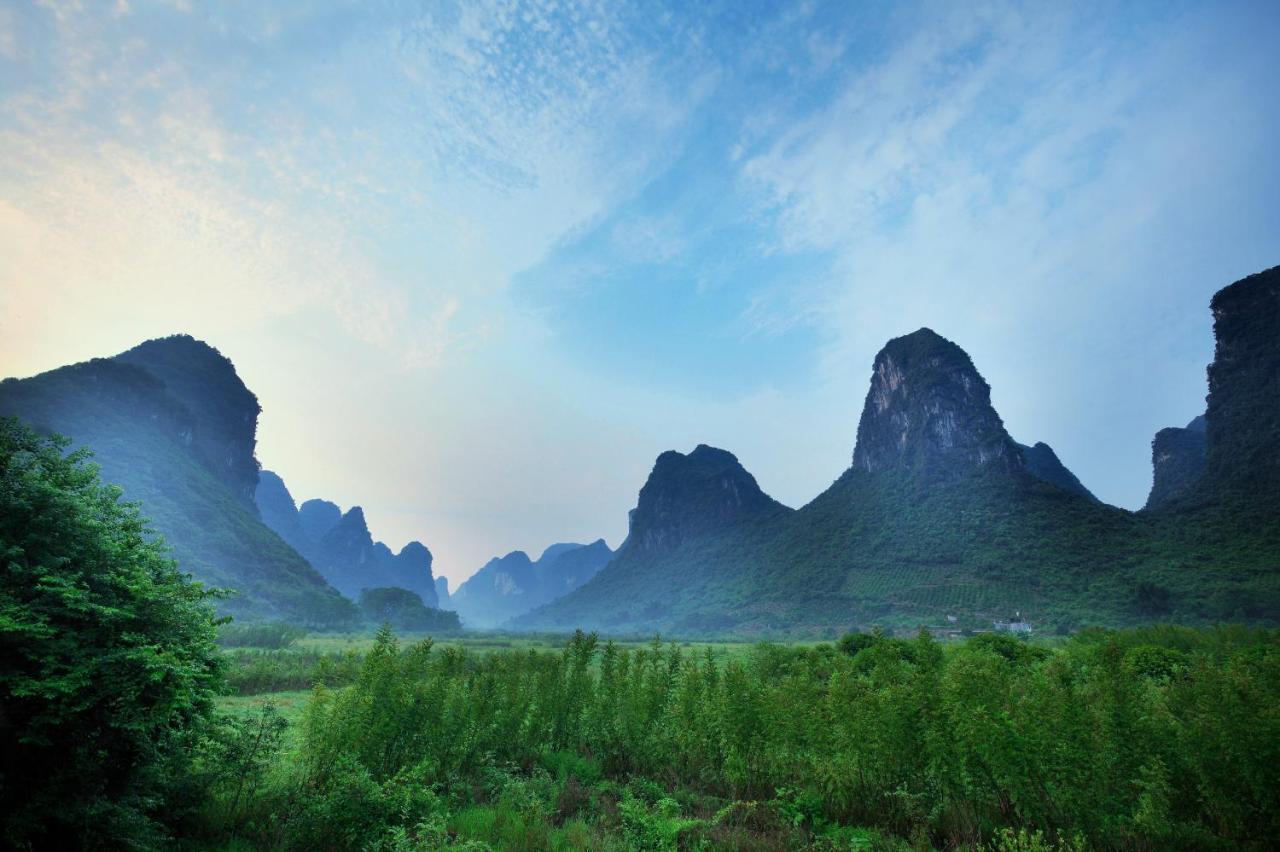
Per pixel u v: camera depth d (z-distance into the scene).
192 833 9.31
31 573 7.62
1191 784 9.70
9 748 7.10
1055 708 10.17
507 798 11.73
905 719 11.37
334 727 11.77
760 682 14.80
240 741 10.92
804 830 10.80
